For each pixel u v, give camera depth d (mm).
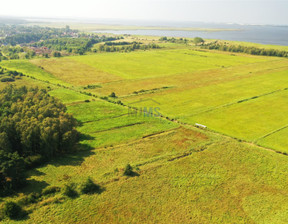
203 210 41781
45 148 53812
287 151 59844
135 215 40344
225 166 53594
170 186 47062
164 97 97812
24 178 47062
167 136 66250
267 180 49469
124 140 63688
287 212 41781
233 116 80438
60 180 47531
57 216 39438
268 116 80938
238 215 41031
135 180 48281
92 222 38781
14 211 38875
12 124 56562
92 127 70375
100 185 46500
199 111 83938
